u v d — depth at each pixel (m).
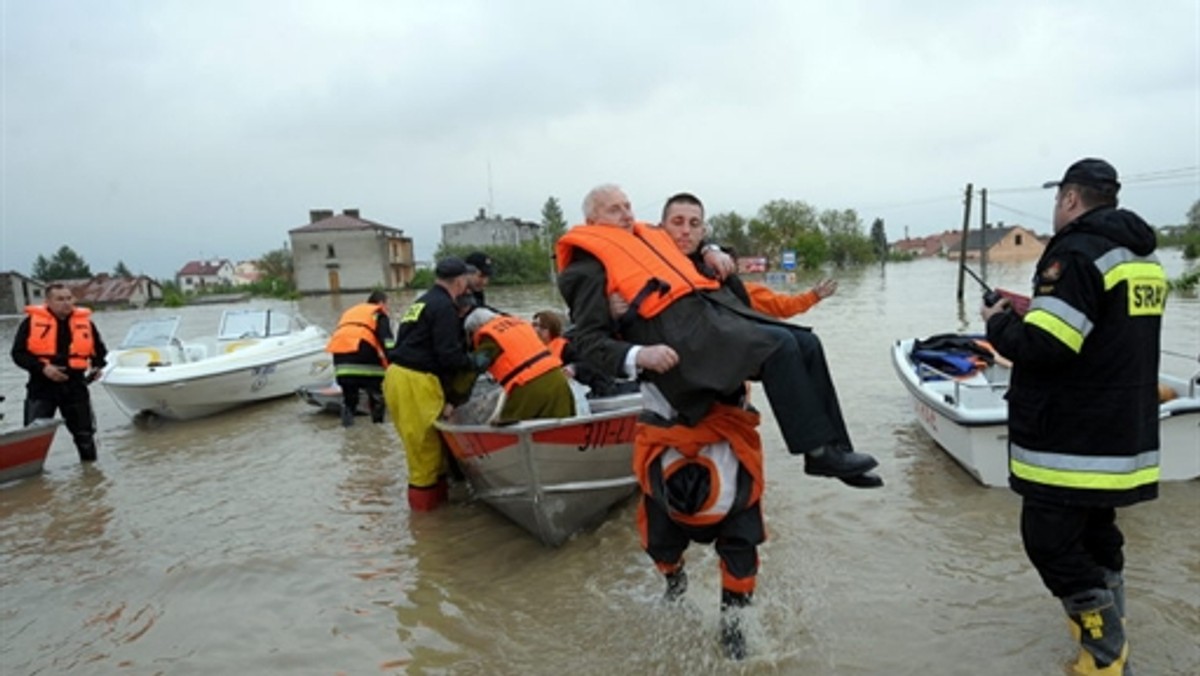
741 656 3.48
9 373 17.20
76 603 4.59
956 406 5.57
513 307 32.00
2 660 3.95
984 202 30.23
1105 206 2.98
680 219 3.57
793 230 78.12
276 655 3.85
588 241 3.22
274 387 10.90
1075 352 2.80
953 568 4.30
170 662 3.84
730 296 3.30
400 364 5.74
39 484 7.36
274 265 87.94
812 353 2.98
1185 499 4.96
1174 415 5.05
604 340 3.06
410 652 3.81
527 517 5.07
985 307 3.22
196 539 5.54
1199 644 3.37
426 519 5.70
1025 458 3.03
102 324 37.59
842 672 3.38
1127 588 3.88
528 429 4.65
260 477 7.09
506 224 76.62
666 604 3.91
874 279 43.72
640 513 3.75
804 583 4.22
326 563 4.95
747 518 3.43
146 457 8.26
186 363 10.46
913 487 5.64
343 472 7.06
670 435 3.33
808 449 2.89
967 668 3.34
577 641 3.81
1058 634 3.54
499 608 4.22
